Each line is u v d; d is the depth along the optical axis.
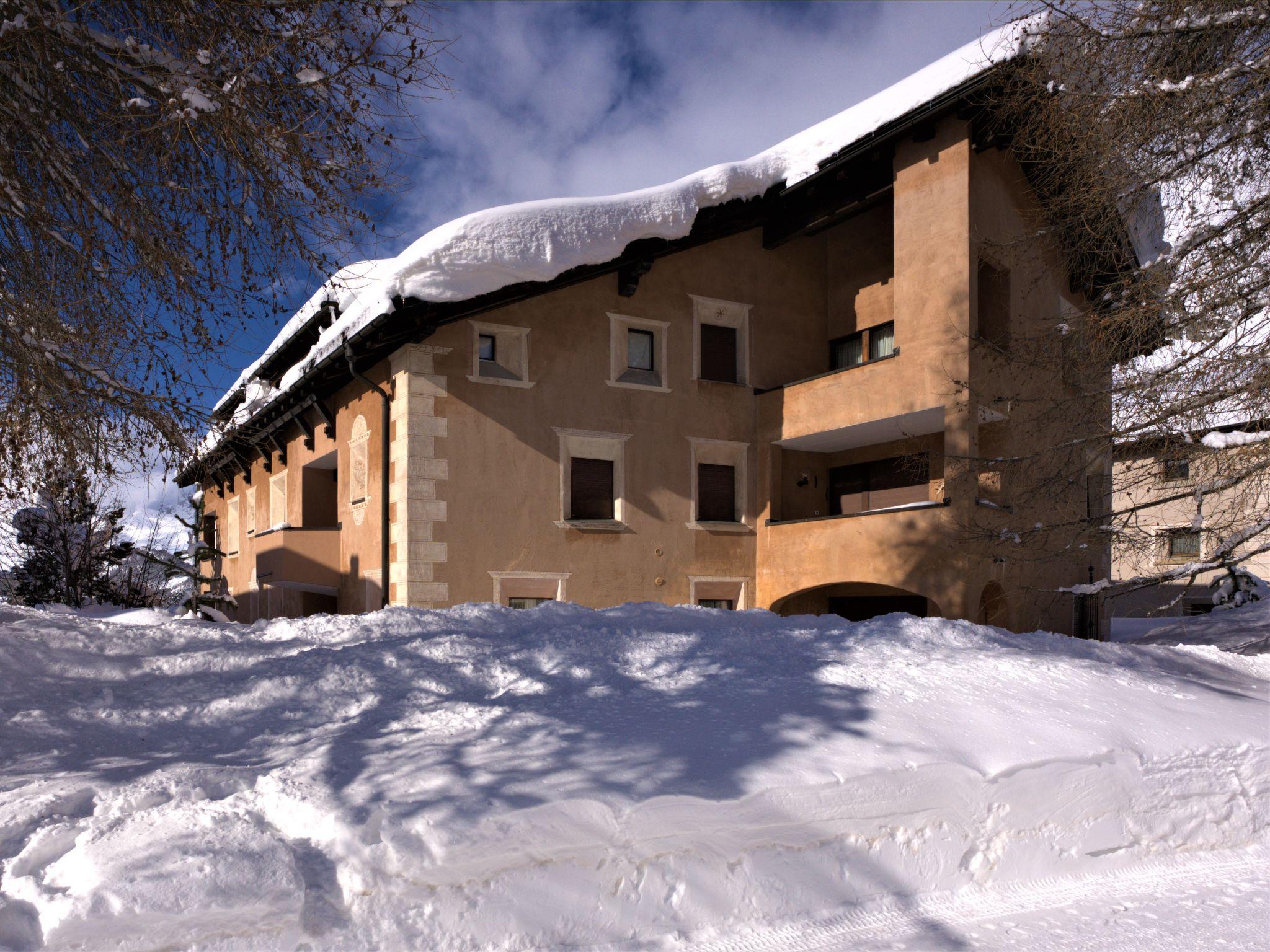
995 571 11.24
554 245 11.10
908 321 11.49
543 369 11.82
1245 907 3.80
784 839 3.67
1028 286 12.44
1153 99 7.68
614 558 12.18
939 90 10.59
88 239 5.77
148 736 4.04
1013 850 4.13
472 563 11.09
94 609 11.67
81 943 2.61
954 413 10.79
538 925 3.14
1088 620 13.51
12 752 3.74
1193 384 8.41
